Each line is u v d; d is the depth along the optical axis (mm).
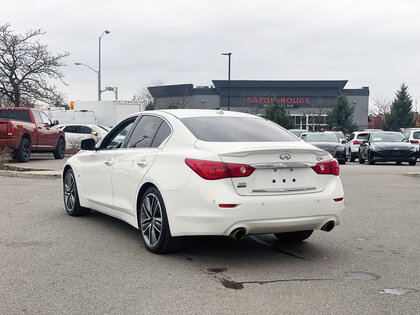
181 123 5914
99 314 3939
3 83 36844
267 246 6289
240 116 6531
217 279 4871
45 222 7582
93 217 8047
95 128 29516
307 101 67625
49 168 16203
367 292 4527
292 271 5184
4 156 16203
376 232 7168
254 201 5098
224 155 5141
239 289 4574
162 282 4750
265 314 3971
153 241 5797
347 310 4074
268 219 5168
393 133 23984
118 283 4699
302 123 67875
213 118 6188
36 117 20000
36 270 5086
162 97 66250
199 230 5148
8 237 6551
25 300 4230
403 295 4457
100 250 5938
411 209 9141
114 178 6676
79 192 7766
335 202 5566
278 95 67625
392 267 5379
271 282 4797
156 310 4027
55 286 4594
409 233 7113
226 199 5035
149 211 5871
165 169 5578
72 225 7387
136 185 6066
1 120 17594
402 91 64250
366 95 68750
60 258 5555
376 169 19031
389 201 10086
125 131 6992
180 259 5590
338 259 5691
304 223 5375
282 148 5270
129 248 6059
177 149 5648
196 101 67125
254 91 67375
